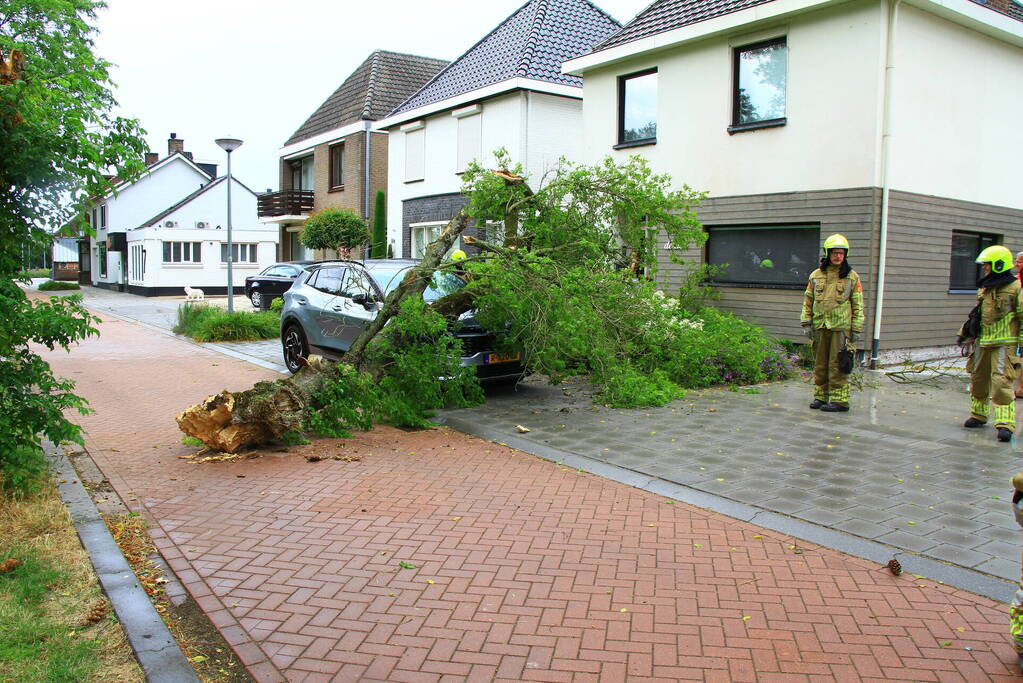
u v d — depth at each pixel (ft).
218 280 122.01
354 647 11.10
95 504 17.24
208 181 145.89
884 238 36.47
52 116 16.28
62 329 16.93
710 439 23.38
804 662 10.66
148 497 17.80
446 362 26.02
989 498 17.66
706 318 36.06
